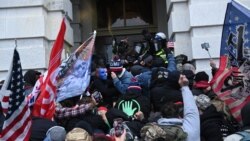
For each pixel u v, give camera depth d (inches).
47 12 476.1
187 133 225.9
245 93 262.7
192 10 448.1
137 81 346.6
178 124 231.5
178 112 247.1
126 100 302.5
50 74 283.6
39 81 289.1
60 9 475.5
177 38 462.3
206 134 246.5
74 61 320.2
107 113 280.8
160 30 610.2
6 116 221.8
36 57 454.0
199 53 440.5
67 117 276.5
